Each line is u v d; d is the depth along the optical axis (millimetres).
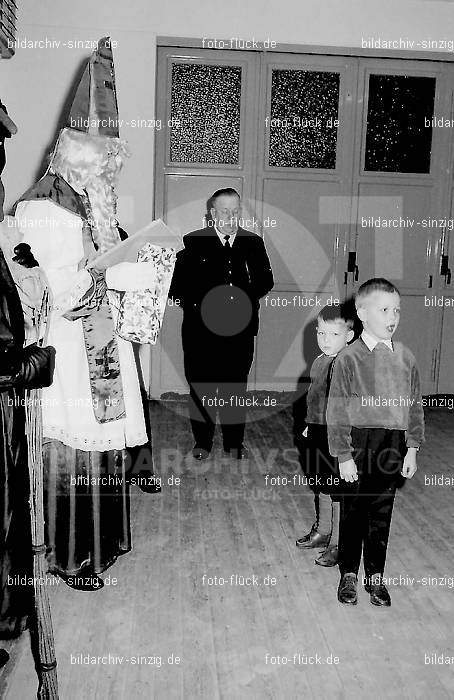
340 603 2395
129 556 2729
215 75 5316
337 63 5340
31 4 4961
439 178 5520
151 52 5082
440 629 2252
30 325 1686
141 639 2156
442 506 3365
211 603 2385
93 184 2381
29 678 1949
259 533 2994
